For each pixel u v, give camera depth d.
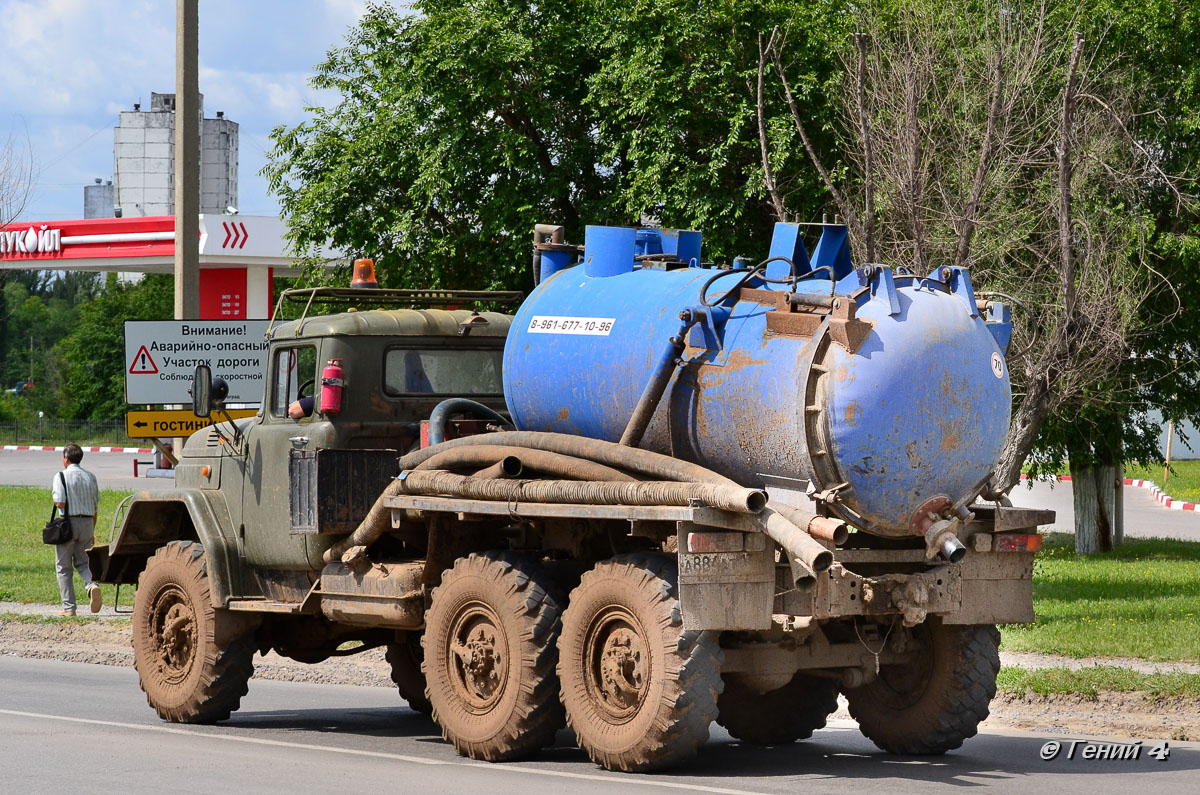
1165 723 24.69
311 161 53.69
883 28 43.53
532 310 23.20
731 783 18.97
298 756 21.70
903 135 38.53
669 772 20.09
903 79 39.56
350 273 55.72
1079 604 39.72
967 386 19.41
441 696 21.77
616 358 21.31
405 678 27.62
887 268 19.52
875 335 19.11
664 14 47.22
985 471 19.77
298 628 26.95
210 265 103.81
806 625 19.06
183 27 40.06
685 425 20.39
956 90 40.53
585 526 21.36
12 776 19.72
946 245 38.28
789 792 18.30
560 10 50.44
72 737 23.52
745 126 46.66
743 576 18.77
